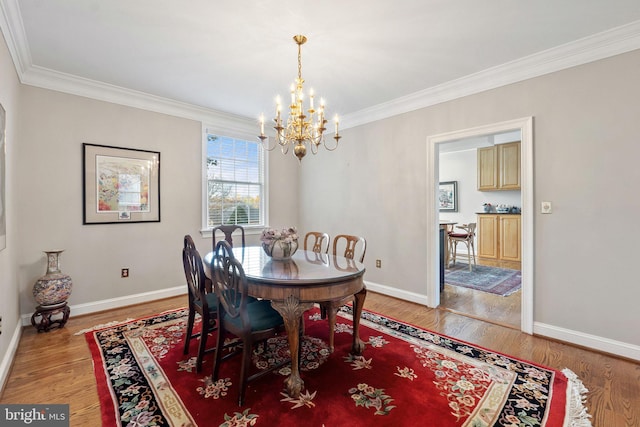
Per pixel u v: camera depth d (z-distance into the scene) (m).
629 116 2.18
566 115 2.43
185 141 3.79
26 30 2.12
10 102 2.20
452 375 1.98
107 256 3.21
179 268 3.75
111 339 2.50
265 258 2.54
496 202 6.59
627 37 2.14
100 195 3.16
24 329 2.70
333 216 4.47
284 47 2.37
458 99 3.09
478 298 3.71
